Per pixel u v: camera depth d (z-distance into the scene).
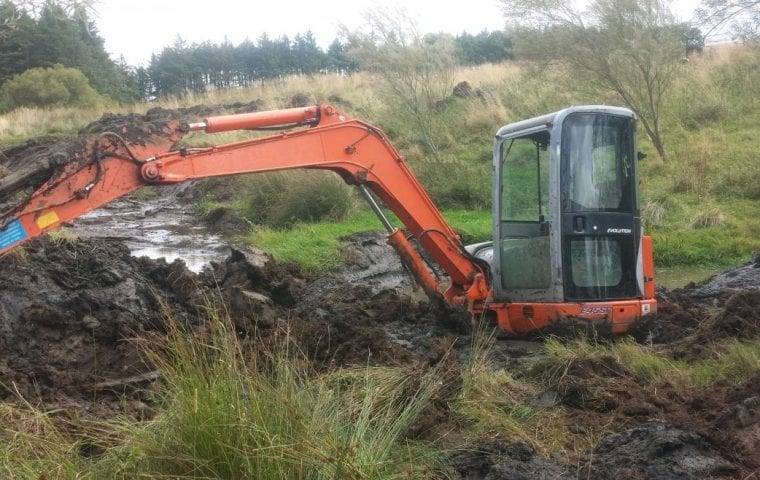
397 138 19.25
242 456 3.54
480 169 17.05
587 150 7.34
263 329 6.98
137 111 28.86
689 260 12.17
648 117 17.48
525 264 7.68
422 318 8.04
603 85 17.00
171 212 18.03
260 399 3.82
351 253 11.53
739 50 20.66
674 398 5.36
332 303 8.50
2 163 16.22
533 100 20.39
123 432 3.99
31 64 33.38
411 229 7.68
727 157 16.05
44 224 5.60
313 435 3.80
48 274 7.80
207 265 10.12
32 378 5.51
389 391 5.03
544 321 7.37
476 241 12.98
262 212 15.32
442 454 4.51
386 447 4.12
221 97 28.83
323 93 24.88
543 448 4.65
